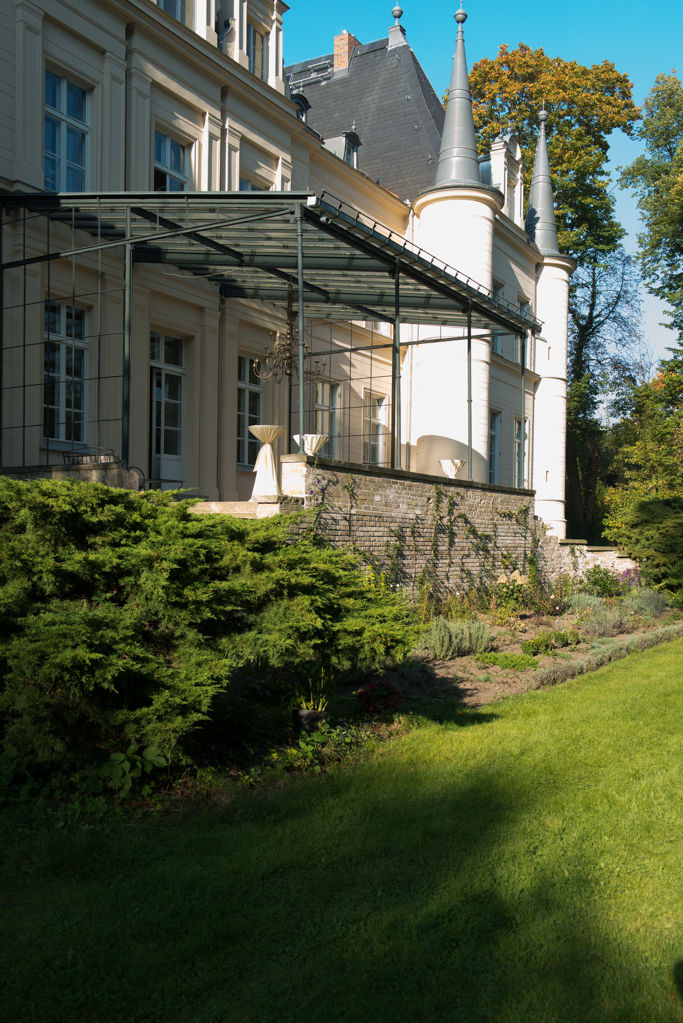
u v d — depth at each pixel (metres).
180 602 5.21
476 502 15.08
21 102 11.58
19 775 4.76
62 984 2.91
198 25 15.15
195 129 15.16
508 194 26.70
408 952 3.17
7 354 11.56
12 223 11.53
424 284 13.80
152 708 4.68
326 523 10.32
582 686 9.10
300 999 2.87
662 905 3.67
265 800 4.78
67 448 12.52
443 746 6.11
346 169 20.58
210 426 15.64
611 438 38.81
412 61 26.95
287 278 14.30
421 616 11.75
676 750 6.31
